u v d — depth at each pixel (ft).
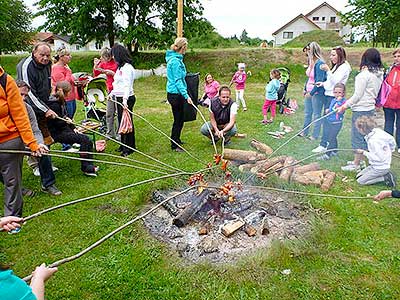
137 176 17.79
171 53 20.35
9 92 11.66
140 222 13.70
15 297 5.05
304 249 11.91
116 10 66.28
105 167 19.40
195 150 21.98
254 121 29.84
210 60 61.21
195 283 10.51
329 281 10.53
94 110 25.29
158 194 15.58
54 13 66.33
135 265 11.27
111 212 14.56
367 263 11.32
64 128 17.56
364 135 17.24
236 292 10.17
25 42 111.65
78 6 63.72
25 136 12.10
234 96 43.93
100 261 11.45
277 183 16.60
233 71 58.65
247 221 13.44
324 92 22.94
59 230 13.25
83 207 14.93
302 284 10.42
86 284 10.45
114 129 23.63
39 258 11.71
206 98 35.32
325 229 13.12
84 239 12.73
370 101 18.28
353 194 16.08
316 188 16.70
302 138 24.56
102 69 25.63
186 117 23.32
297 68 57.67
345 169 18.70
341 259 11.51
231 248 12.10
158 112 34.19
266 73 56.95
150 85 54.29
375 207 14.83
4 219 8.24
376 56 18.26
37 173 18.11
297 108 35.27
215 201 14.14
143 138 24.66
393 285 10.39
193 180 15.12
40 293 6.09
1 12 92.22
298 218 13.96
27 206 15.02
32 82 15.65
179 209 14.16
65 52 21.76
